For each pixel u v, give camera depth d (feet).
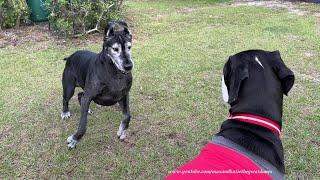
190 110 5.86
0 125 5.56
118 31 4.41
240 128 2.91
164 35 9.45
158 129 5.42
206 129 5.38
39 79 7.06
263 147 2.81
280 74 3.12
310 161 4.68
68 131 5.40
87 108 4.82
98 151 4.97
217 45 8.59
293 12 11.49
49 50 8.50
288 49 8.22
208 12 11.74
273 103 2.98
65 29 9.17
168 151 4.94
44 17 10.43
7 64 7.73
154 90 6.48
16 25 10.09
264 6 12.42
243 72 3.05
